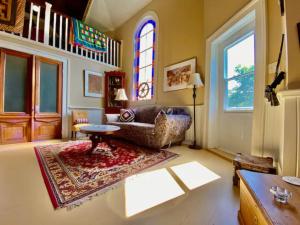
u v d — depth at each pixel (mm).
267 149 1727
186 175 1817
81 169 1916
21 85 3537
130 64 5312
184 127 3238
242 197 1041
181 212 1155
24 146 3139
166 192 1434
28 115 3607
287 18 1281
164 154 2662
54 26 4020
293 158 1247
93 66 4855
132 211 1152
